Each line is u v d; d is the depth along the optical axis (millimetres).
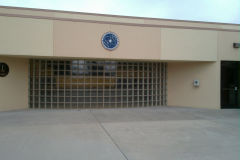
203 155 3848
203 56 9172
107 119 6918
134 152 3945
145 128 5785
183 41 8914
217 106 9367
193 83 9766
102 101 9336
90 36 8000
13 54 7387
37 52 7574
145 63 9844
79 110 8633
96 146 4250
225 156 3812
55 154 3801
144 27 8484
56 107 9031
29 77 8953
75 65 9125
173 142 4574
